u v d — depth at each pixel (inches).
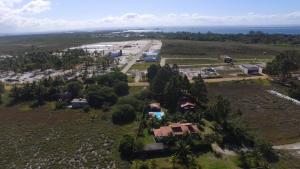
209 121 4217.5
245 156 3292.3
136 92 5462.6
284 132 4089.6
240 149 3501.5
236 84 6141.7
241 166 3149.6
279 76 6560.0
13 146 3833.7
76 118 4621.1
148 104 4751.5
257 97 5418.3
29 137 4067.4
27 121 4598.9
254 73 6929.1
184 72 7140.8
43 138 4023.1
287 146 3737.7
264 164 3139.8
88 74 7071.9
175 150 3398.1
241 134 3713.1
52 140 3951.8
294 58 6574.8
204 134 3750.0
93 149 3663.9
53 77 6929.1
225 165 3164.4
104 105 4955.7
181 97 4899.1
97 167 3272.6
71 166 3319.4
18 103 5364.2
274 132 4094.5
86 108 4889.3
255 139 3634.4
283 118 4520.2
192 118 4183.1
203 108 4645.7
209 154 3400.6
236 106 5012.3
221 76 6673.2
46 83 5880.9
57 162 3415.4
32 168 3319.4
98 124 4377.5
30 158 3528.5
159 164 3191.4
